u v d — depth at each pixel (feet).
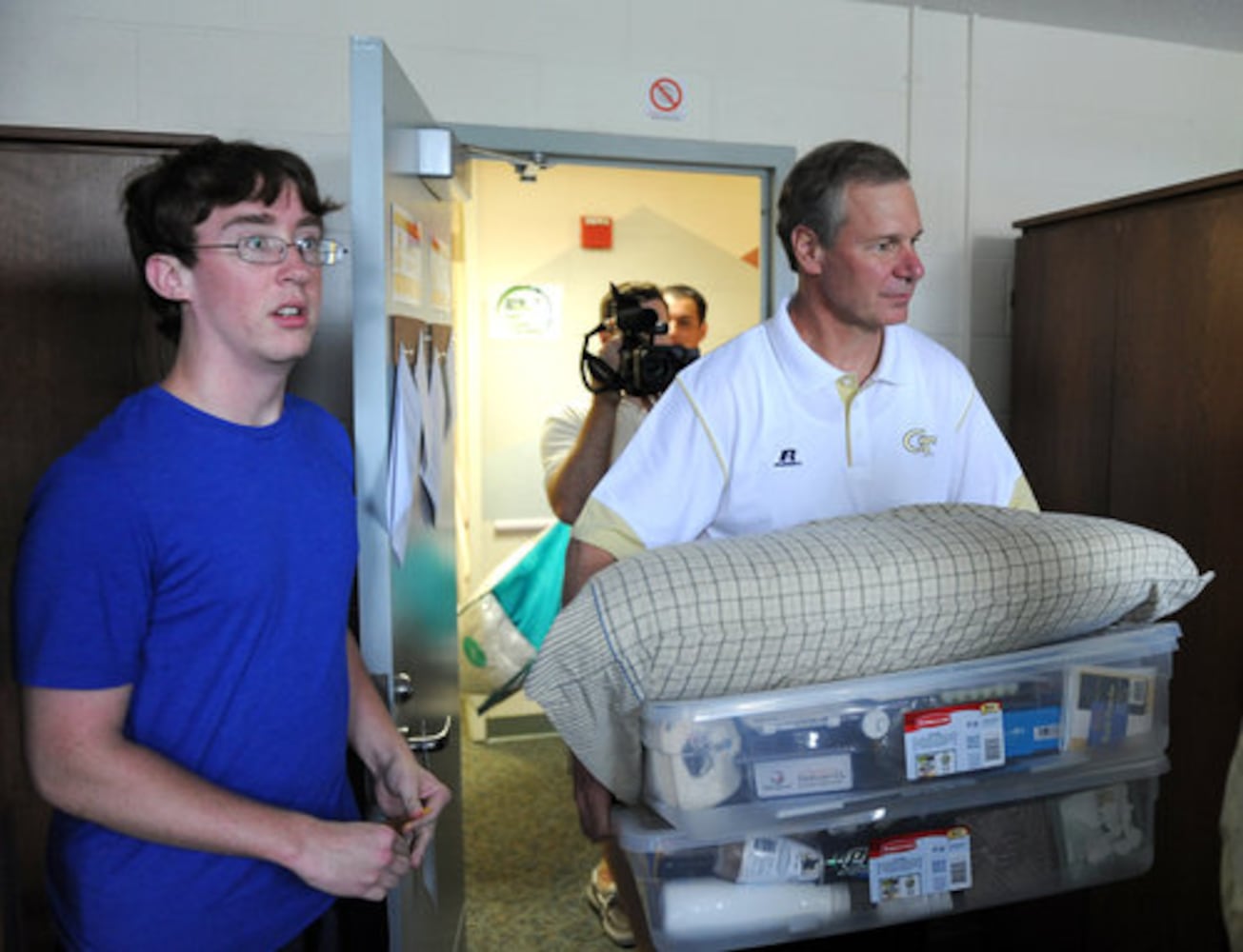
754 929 2.87
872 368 4.22
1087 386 7.63
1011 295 9.12
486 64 7.70
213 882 3.33
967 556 2.96
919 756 2.93
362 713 4.14
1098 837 3.22
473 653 10.66
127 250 5.37
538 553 10.48
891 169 3.85
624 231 12.42
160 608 3.18
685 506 4.05
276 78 7.20
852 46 8.62
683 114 8.20
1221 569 6.44
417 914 5.09
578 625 2.79
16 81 6.81
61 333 5.36
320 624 3.59
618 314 7.22
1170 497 6.84
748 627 2.76
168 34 7.00
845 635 2.85
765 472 4.12
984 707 2.98
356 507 4.22
